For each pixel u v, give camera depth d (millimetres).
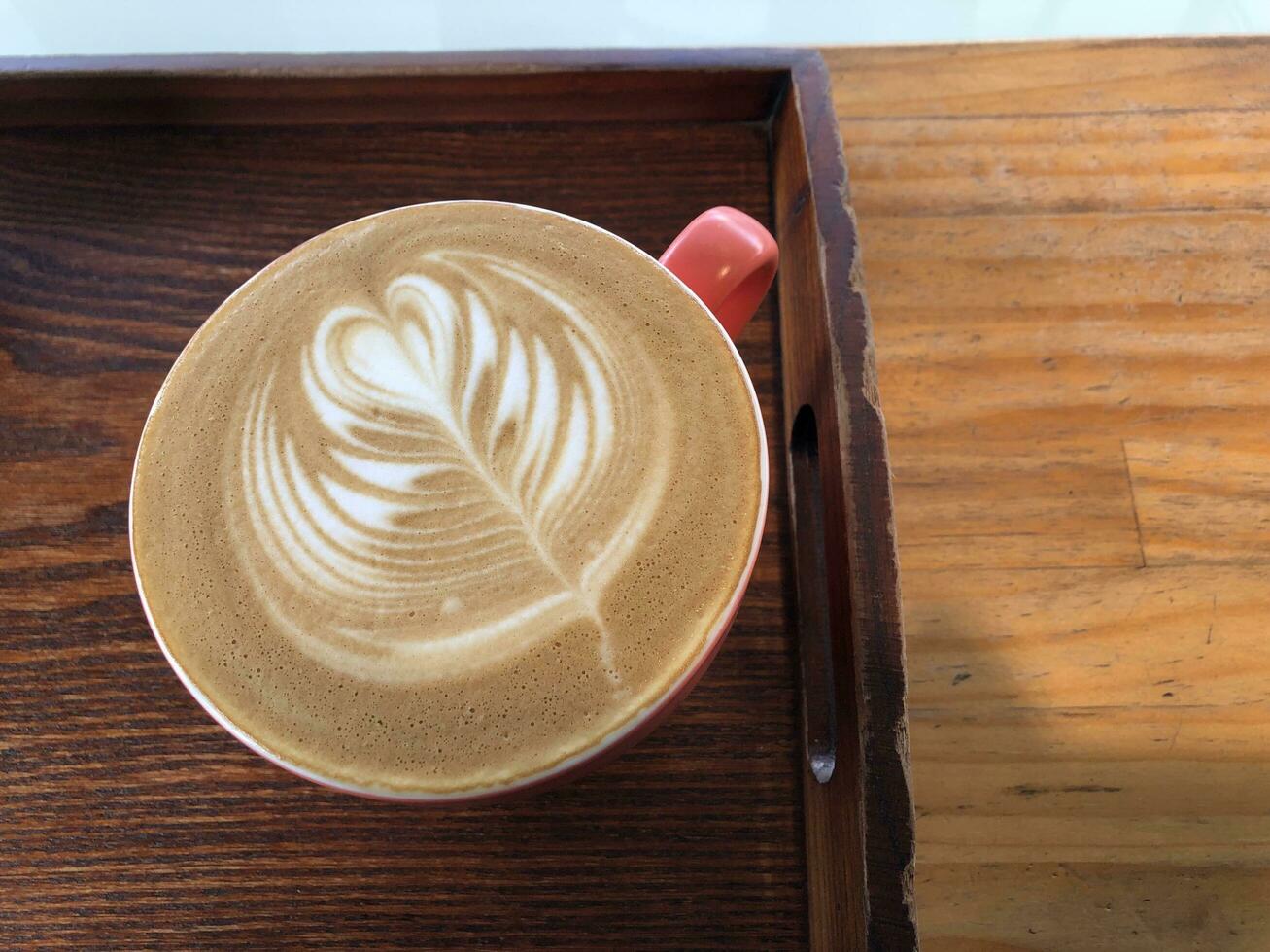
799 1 296
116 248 214
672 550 154
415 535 158
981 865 206
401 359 172
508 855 176
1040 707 214
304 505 159
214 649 148
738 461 159
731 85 213
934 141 253
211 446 162
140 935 171
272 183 219
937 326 239
